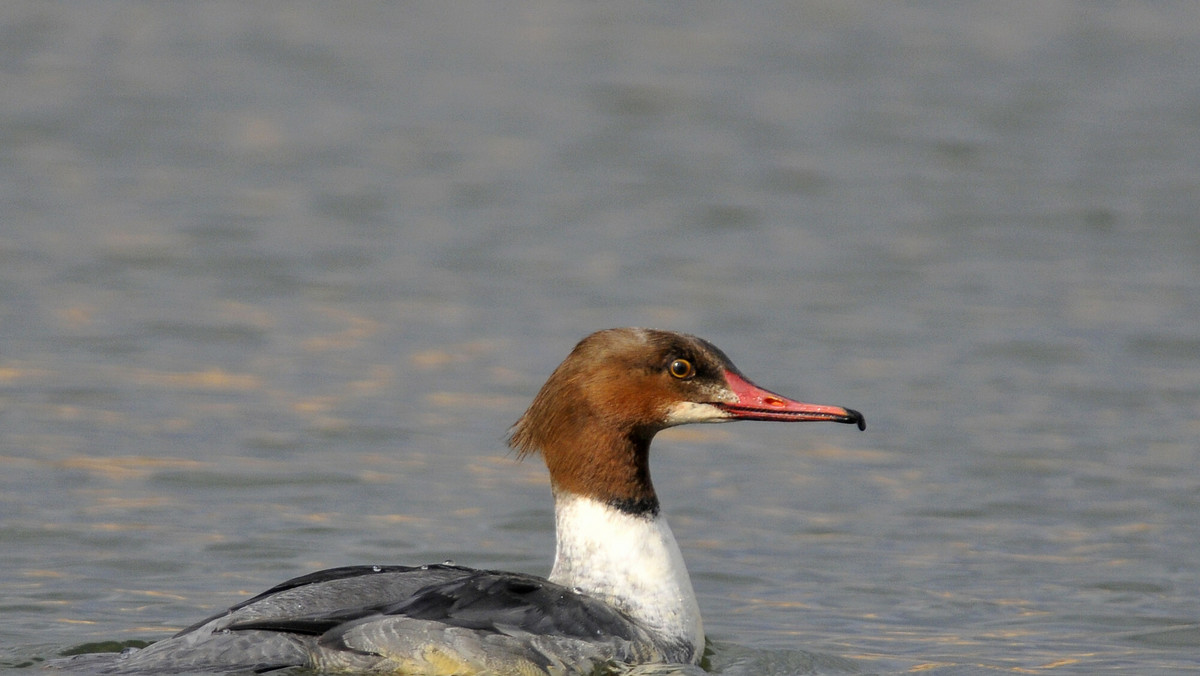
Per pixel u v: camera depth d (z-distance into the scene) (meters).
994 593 11.15
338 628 8.01
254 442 14.49
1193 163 27.44
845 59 35.09
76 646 9.07
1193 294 20.19
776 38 37.28
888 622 10.48
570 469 9.09
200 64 34.06
